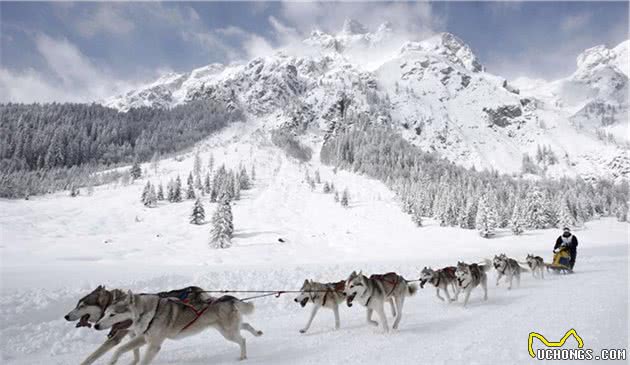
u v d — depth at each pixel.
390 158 177.25
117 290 6.56
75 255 57.03
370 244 77.62
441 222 98.12
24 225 85.50
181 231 89.88
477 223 86.44
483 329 8.97
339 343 8.24
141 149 189.25
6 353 7.63
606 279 16.77
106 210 108.00
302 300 9.34
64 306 10.02
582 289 14.10
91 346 8.41
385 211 113.56
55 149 165.00
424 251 65.25
